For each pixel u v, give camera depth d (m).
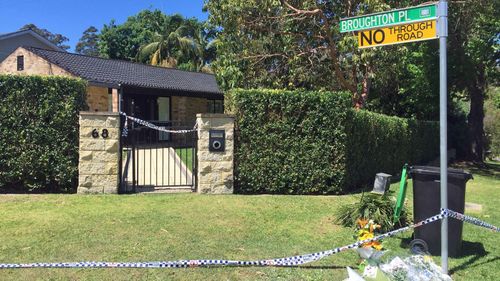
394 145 13.64
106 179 8.62
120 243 5.45
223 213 7.18
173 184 10.02
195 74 24.05
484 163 20.69
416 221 5.46
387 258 4.96
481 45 16.78
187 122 20.36
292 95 9.23
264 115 9.16
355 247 4.89
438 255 5.35
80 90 8.70
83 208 7.22
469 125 21.06
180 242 5.57
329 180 9.43
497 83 20.95
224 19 12.33
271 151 9.20
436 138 20.30
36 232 5.80
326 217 7.18
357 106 13.39
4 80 8.36
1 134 8.39
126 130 8.80
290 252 5.35
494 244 6.05
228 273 4.61
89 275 4.44
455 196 5.30
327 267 4.88
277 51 13.31
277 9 12.22
